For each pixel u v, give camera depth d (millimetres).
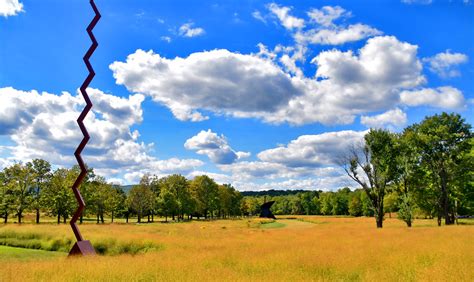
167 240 27156
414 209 56969
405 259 14312
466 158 52750
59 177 66938
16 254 22719
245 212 162875
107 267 12555
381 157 52406
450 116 53844
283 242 25672
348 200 150250
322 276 12031
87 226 39906
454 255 14109
